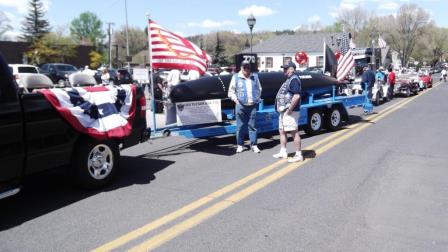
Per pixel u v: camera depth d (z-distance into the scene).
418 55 105.75
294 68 7.86
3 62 5.06
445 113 16.09
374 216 5.16
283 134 8.21
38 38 63.69
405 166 7.55
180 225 4.89
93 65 63.81
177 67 8.62
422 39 98.12
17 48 57.72
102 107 6.33
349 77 19.16
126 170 7.45
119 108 6.64
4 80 5.02
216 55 64.25
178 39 8.68
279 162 7.92
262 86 11.12
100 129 6.20
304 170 7.30
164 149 9.32
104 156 6.40
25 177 5.41
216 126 9.38
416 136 10.70
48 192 6.21
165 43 8.51
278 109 8.02
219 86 10.05
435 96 25.53
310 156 8.41
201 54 8.89
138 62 91.81
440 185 6.41
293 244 4.40
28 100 5.30
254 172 7.19
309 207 5.46
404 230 4.75
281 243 4.42
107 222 5.02
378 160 8.02
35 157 5.39
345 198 5.81
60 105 5.71
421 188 6.26
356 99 13.71
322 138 10.49
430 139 10.25
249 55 14.47
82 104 6.03
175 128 8.74
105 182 6.40
